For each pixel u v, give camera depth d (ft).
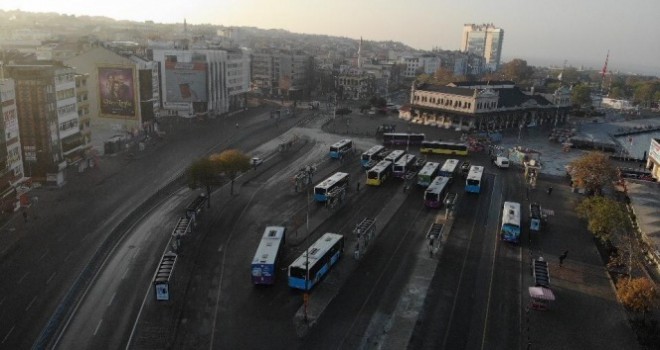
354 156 402.93
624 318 171.63
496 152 428.97
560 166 396.37
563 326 165.48
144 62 450.71
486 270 202.59
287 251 213.66
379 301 175.83
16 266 192.03
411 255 213.87
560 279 197.77
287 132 501.15
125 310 164.45
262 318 163.02
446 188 299.58
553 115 644.69
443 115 563.48
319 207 271.08
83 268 191.42
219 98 586.86
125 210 256.11
